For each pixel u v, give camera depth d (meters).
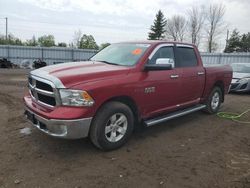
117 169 3.83
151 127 5.79
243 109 8.05
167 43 5.43
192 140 5.11
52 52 34.41
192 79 5.89
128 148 4.57
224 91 7.43
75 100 3.86
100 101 4.04
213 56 28.84
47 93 4.04
